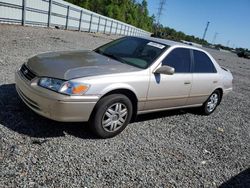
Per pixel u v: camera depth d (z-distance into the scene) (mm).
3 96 4984
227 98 9695
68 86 3701
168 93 5086
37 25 21422
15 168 3096
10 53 9047
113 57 4996
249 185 4035
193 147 4863
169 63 5090
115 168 3592
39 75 3898
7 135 3725
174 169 3961
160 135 5020
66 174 3211
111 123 4246
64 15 25469
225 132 6047
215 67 6523
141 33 69500
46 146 3688
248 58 63156
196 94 5934
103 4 73375
